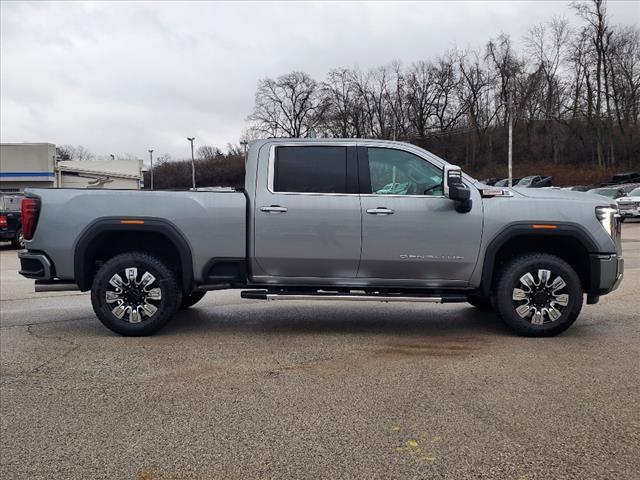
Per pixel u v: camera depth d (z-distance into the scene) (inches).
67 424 144.6
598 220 223.8
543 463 121.9
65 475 119.3
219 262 229.6
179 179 3245.6
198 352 208.7
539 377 177.0
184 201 227.5
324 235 223.6
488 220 221.8
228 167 3132.4
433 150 2770.7
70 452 129.5
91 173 1582.2
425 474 117.8
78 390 168.9
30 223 228.1
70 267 229.0
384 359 198.5
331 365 191.8
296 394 163.9
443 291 233.5
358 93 2938.0
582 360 194.7
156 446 131.9
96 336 234.4
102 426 143.2
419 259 223.6
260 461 124.3
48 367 191.3
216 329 247.0
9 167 1395.2
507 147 2470.5
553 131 2301.9
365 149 229.1
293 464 122.7
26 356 204.5
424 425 141.6
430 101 2787.9
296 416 147.9
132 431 140.1
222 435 137.2
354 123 2962.6
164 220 227.0
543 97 2287.2
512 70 2384.4
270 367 189.9
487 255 223.5
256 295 225.0
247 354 205.8
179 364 193.9
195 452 128.6
